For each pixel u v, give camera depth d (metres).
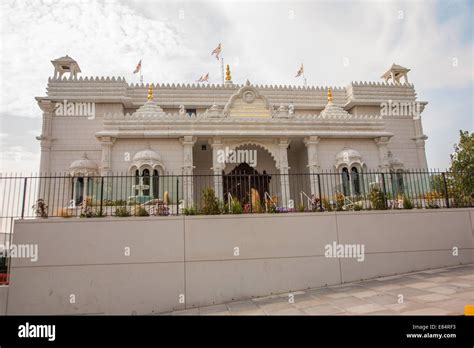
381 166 18.94
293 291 9.21
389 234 10.04
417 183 13.37
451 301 6.58
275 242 9.42
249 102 19.72
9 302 8.30
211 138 18.19
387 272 9.80
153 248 8.96
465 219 10.69
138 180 16.48
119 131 17.25
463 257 10.40
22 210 9.09
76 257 8.69
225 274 9.08
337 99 24.34
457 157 17.70
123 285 8.70
